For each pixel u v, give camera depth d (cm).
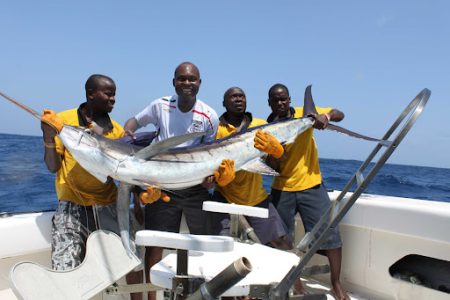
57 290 205
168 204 306
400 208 274
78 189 262
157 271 186
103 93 274
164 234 166
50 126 235
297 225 366
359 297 303
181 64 307
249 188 322
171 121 317
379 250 296
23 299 186
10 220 255
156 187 259
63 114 274
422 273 291
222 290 139
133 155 255
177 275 172
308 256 159
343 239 319
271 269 200
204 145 288
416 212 265
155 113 323
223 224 313
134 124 323
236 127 348
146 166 257
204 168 280
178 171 270
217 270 193
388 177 2219
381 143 191
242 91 340
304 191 329
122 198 251
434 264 287
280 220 327
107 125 285
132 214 293
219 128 345
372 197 325
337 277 302
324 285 329
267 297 179
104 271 230
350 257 314
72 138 240
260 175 331
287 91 352
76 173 261
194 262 204
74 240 255
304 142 333
